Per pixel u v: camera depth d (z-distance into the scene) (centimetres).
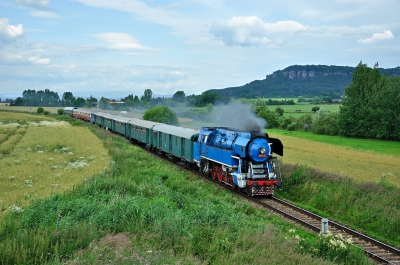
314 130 6994
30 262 1043
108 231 1313
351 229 1703
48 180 2217
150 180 2244
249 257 1152
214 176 2666
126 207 1504
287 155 3888
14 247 1062
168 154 3738
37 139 4638
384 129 5891
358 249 1354
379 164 3428
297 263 1159
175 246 1209
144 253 1090
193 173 2923
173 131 3491
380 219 1789
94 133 5662
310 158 3653
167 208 1574
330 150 4484
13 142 4303
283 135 6531
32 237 1170
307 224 1698
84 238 1200
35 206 1500
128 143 4697
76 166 2708
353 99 6400
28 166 2714
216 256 1165
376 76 6431
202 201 1847
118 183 1964
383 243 1496
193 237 1299
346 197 2067
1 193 1869
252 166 2181
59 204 1527
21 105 18938
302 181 2438
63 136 5084
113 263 994
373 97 6091
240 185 2159
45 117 9506
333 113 7050
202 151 2819
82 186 1908
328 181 2395
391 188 2259
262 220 1675
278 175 2505
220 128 2666
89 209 1474
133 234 1284
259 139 2169
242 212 1791
